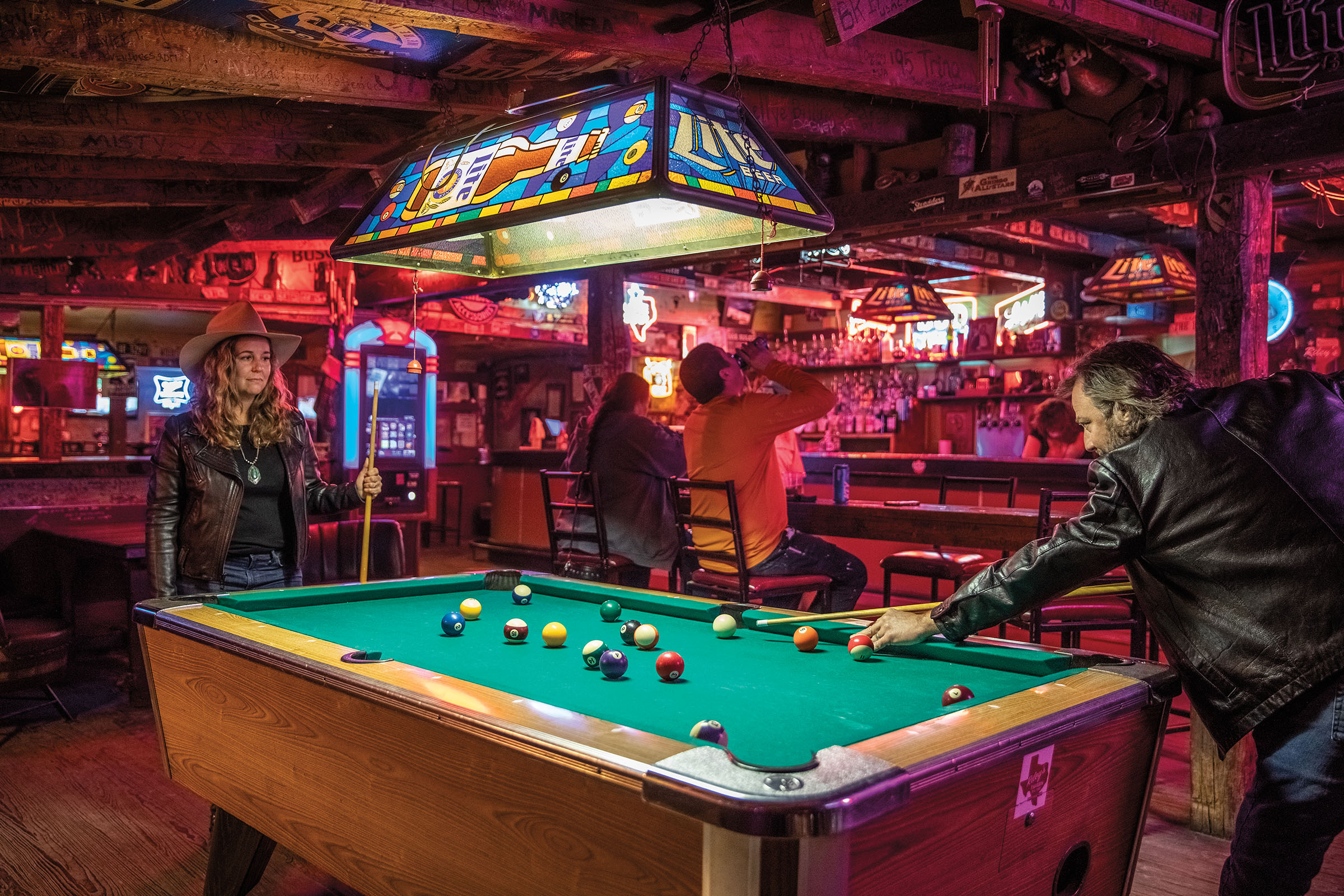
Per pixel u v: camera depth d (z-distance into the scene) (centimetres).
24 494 617
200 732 232
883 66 325
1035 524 431
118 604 591
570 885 139
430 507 748
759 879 114
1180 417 190
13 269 667
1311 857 176
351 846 181
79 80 307
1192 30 302
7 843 302
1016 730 145
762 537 403
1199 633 187
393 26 270
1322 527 176
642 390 540
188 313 979
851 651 216
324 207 484
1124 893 187
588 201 221
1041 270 834
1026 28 341
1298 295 788
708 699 178
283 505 344
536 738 139
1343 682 172
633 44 285
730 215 278
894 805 119
